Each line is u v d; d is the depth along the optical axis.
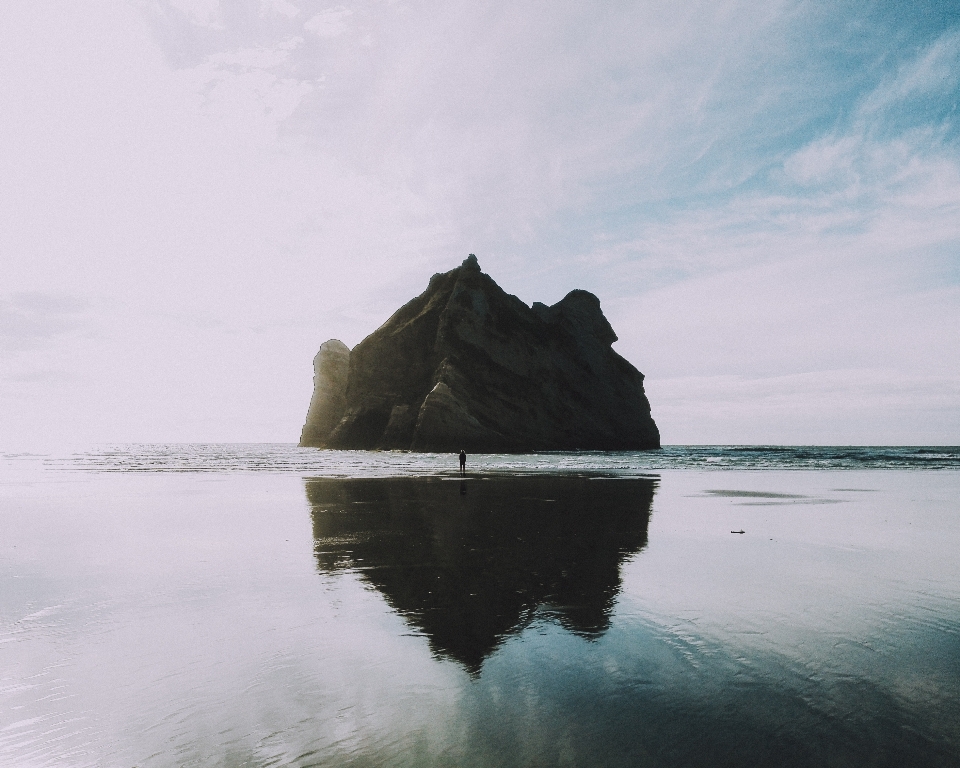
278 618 7.20
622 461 58.19
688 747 4.05
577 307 105.69
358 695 4.94
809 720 4.48
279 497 22.78
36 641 6.36
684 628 6.77
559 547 12.13
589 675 5.36
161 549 11.91
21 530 14.63
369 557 11.07
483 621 7.06
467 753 3.96
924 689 5.08
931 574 9.67
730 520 16.30
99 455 90.44
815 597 8.18
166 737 4.23
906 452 101.19
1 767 3.84
